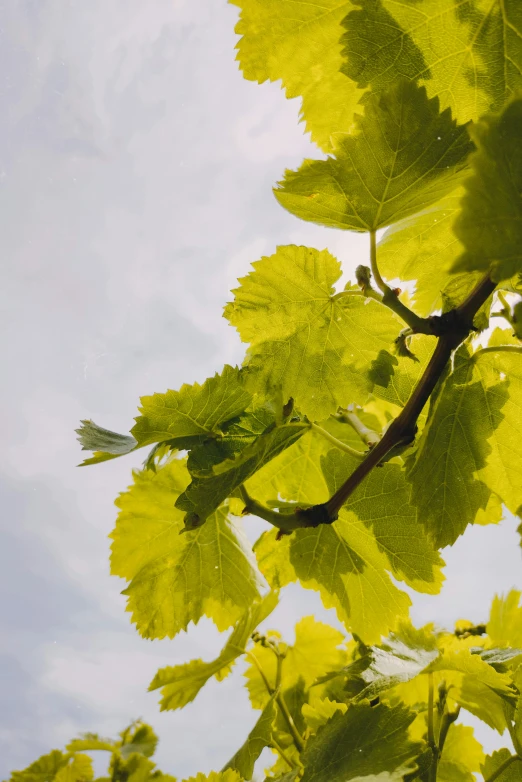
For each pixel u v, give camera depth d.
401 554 0.94
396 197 0.82
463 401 0.86
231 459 0.82
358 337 0.87
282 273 0.86
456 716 0.97
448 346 0.80
